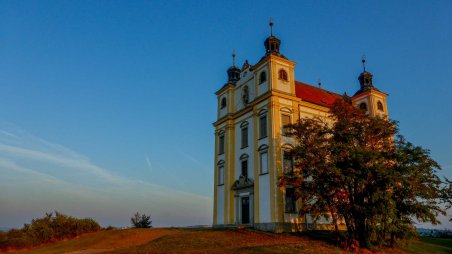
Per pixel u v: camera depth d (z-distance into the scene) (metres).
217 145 47.38
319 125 31.36
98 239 36.78
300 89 45.59
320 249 26.05
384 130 29.92
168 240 30.59
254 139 39.84
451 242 34.91
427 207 26.95
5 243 37.34
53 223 43.16
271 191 35.62
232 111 46.22
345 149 28.39
